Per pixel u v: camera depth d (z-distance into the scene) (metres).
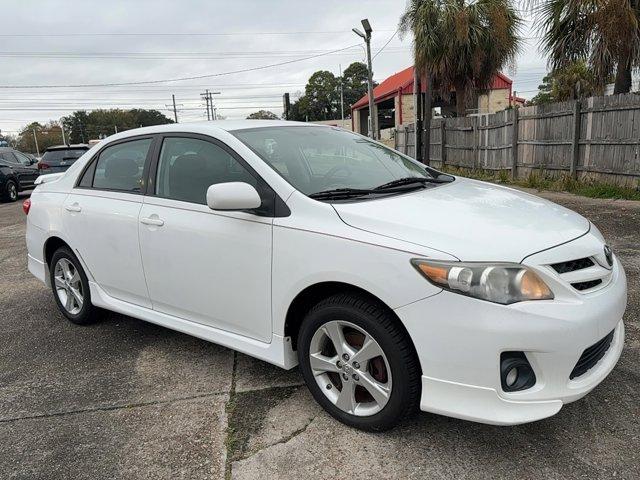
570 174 10.34
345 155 3.55
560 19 9.41
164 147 3.58
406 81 28.09
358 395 2.80
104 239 3.84
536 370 2.30
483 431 2.70
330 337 2.73
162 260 3.42
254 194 2.79
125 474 2.53
